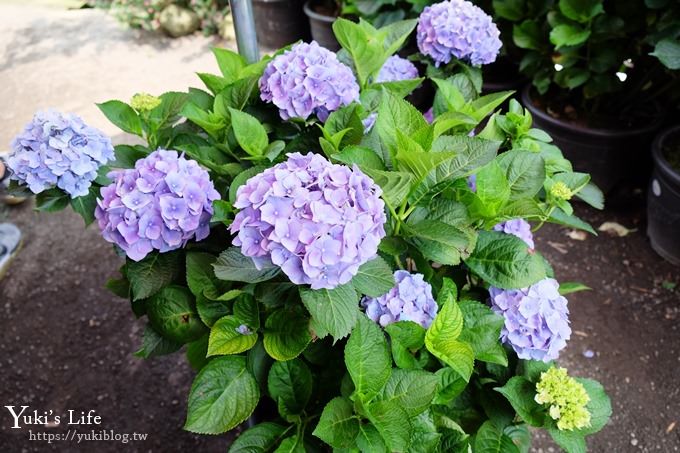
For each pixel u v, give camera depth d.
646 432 1.32
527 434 0.97
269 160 0.99
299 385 0.91
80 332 1.56
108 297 1.64
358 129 1.00
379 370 0.83
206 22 3.16
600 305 1.58
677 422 1.34
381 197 0.87
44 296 1.65
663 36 1.57
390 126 0.91
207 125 1.05
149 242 0.89
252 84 1.07
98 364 1.48
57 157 0.94
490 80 2.13
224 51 1.14
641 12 1.67
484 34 1.29
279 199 0.76
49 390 1.43
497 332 0.91
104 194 0.91
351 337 0.83
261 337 0.93
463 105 1.04
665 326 1.52
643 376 1.42
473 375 0.97
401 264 1.01
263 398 1.05
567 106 1.92
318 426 0.81
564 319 0.95
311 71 1.02
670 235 1.63
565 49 1.73
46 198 1.00
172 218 0.88
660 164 1.56
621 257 1.70
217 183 1.05
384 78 1.32
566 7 1.67
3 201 1.96
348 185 0.77
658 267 1.66
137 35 3.23
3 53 3.06
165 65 2.93
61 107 2.57
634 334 1.51
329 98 1.04
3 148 2.30
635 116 1.85
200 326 0.95
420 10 1.99
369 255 0.76
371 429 0.83
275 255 0.75
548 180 1.03
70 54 3.04
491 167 0.90
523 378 0.92
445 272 1.02
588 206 1.88
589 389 0.95
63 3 3.62
